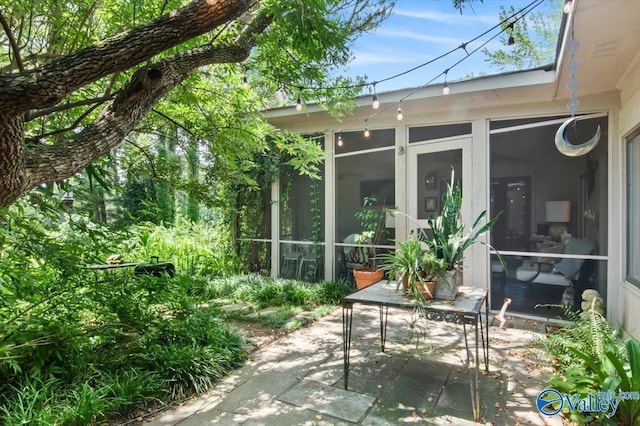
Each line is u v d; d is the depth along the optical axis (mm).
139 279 3285
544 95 4324
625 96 3678
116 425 2223
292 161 5227
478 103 4695
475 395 2336
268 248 6777
